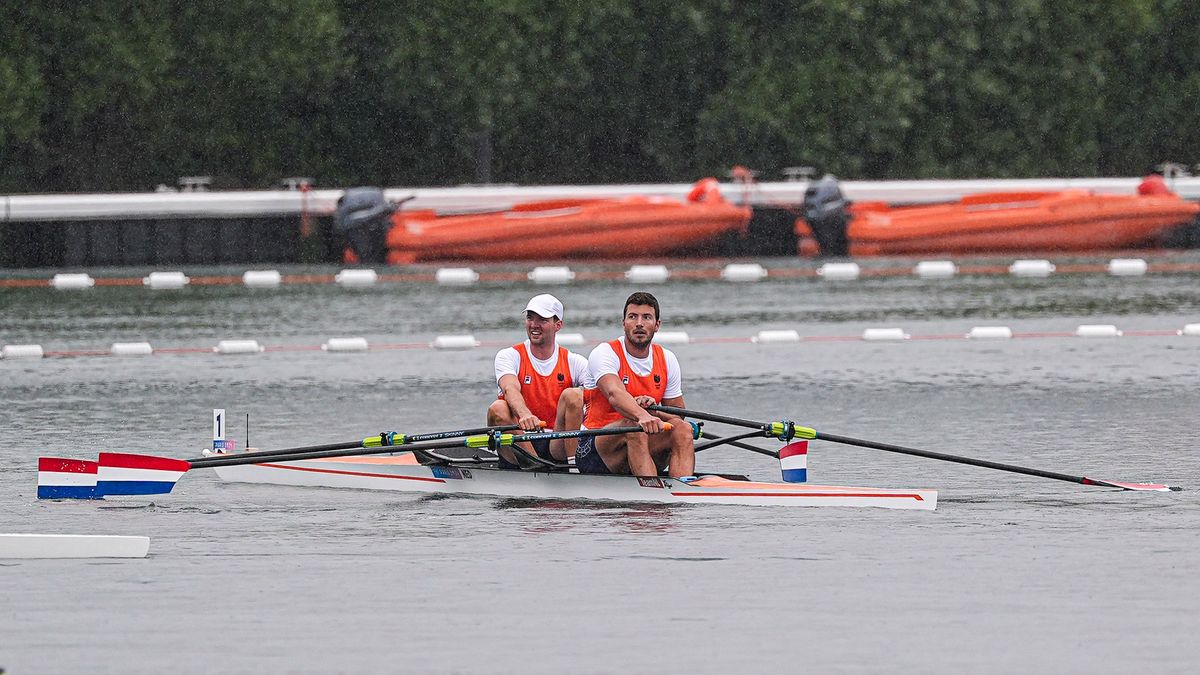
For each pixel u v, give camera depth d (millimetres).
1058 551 46156
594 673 36219
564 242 157375
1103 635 38562
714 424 69875
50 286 137500
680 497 52500
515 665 36719
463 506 52750
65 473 54062
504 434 52438
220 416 58500
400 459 56656
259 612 40656
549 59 183250
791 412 72562
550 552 46312
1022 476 57406
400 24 180625
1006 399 75500
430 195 157625
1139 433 65875
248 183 188750
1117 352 92250
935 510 51531
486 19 179875
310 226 157125
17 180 181500
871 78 187875
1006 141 196000
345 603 41375
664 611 40562
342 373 85625
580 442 53812
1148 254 159750
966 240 161125
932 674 36094
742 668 36500
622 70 189375
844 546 46844
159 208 154500
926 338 99312
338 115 188375
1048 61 196125
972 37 190000
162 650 37844
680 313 113000
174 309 117875
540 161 197500
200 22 175500
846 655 37281
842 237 161625
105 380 83562
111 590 42656
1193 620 39594
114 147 183500
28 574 44281
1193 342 96438
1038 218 160500
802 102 187875
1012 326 104688
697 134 191500
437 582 43250
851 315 110938
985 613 40281
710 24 188625
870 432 66938
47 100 171250
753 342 98000
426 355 92750
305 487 56312
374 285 136500
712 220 158125
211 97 181375
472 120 183500
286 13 175750
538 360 55438
